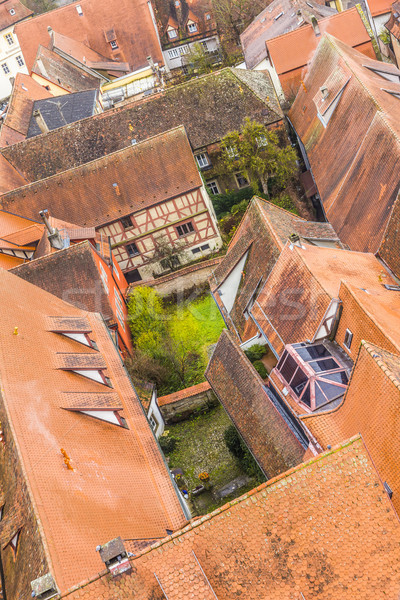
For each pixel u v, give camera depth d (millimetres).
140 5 81625
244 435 28812
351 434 21797
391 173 36125
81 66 78000
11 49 92125
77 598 16922
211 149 54406
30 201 50344
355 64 49031
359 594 16922
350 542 17375
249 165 52781
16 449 21906
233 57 81688
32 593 17250
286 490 17797
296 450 25438
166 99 55969
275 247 33750
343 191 40750
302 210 51625
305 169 56312
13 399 23969
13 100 65750
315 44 60219
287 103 60562
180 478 32656
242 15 84062
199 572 17328
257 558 17469
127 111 56438
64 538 19266
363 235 36781
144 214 49625
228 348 31531
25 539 19844
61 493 20984
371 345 21516
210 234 51000
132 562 17328
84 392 27344
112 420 27000
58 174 50531
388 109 42125
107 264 44938
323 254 31516
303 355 26844
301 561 17344
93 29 82500
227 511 17812
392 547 17250
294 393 26172
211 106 55062
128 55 83062
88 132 56625
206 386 36281
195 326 44469
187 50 86688
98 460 24031
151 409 34781
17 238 46281
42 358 27781
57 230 43688
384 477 19812
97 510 21375
